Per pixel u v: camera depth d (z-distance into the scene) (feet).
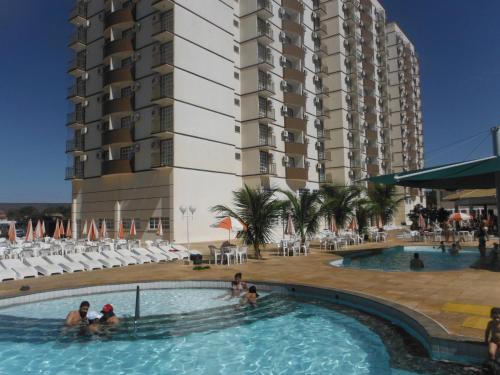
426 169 44.14
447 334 19.01
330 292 32.42
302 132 124.88
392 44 219.20
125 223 91.81
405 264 55.77
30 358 21.91
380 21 192.95
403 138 215.31
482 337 18.35
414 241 90.12
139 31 93.30
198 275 43.83
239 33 112.37
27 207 270.67
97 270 49.55
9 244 67.77
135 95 92.43
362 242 88.02
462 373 16.79
